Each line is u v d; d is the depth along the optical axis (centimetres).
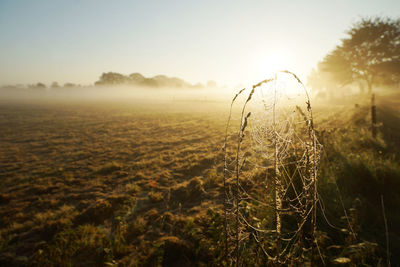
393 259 334
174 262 354
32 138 1455
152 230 442
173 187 646
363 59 4050
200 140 1317
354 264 313
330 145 820
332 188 531
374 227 416
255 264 304
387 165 592
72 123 2095
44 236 432
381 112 1797
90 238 401
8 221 492
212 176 695
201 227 422
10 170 861
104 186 679
